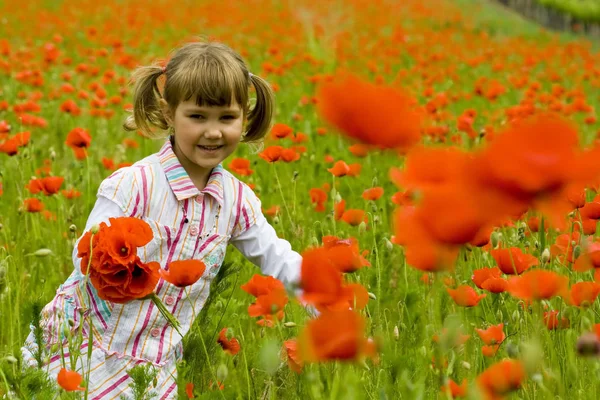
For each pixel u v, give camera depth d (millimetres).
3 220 4793
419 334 2816
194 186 3023
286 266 3232
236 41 16969
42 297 3262
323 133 6992
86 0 24719
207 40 3604
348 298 1332
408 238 903
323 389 2076
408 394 1958
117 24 19484
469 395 1510
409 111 744
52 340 2914
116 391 2887
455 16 27812
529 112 6832
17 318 2848
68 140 4684
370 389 2330
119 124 8375
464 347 2559
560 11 32438
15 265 3574
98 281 2098
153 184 2984
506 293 2988
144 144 6863
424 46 18422
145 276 2135
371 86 735
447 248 890
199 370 2875
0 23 18703
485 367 2582
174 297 2996
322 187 5625
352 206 5293
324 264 1311
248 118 3719
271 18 23297
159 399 2889
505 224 3578
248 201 3201
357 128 746
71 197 4820
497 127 7949
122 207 2949
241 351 2912
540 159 710
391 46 18234
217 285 2996
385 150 775
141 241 2086
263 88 3654
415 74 13188
